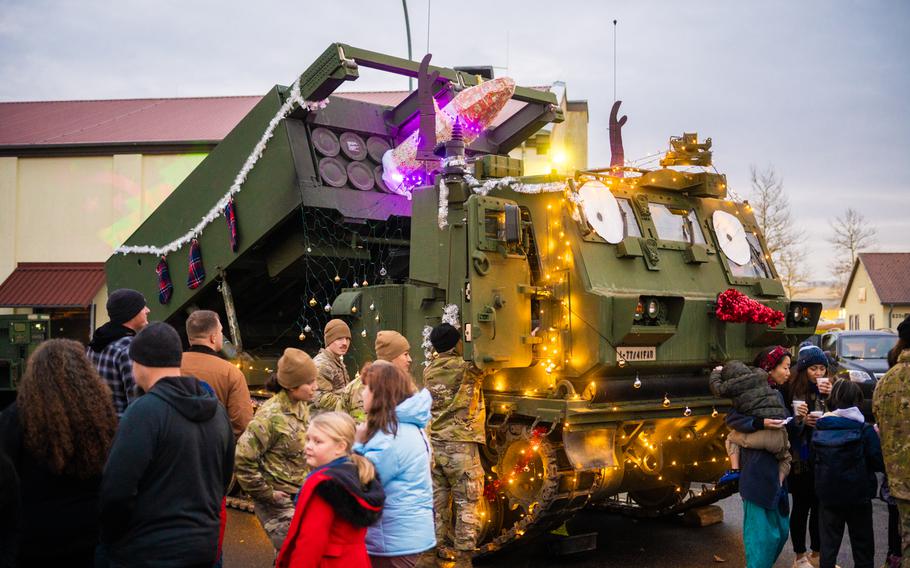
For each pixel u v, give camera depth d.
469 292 6.93
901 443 6.04
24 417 4.16
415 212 8.01
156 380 4.33
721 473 8.48
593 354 6.89
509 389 7.53
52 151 25.50
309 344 11.20
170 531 4.08
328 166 9.34
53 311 25.28
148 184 25.25
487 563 7.62
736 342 7.98
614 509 9.50
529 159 21.47
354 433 4.24
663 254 7.92
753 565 6.52
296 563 3.95
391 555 4.56
